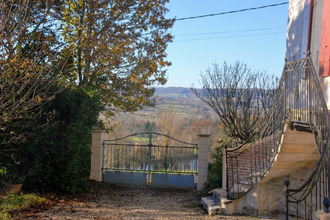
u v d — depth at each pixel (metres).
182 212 8.89
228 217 8.25
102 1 13.57
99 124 16.20
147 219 7.72
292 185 8.68
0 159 9.22
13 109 7.25
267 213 8.70
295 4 9.73
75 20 12.97
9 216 6.75
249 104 14.23
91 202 9.64
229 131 14.41
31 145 9.09
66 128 9.77
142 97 16.36
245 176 9.88
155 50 15.02
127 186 12.81
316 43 8.59
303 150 7.58
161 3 14.73
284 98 7.50
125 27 14.30
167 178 12.83
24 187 9.62
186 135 27.09
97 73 14.56
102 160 13.19
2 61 7.21
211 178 11.41
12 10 8.81
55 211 7.90
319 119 6.41
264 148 9.38
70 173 10.05
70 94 9.82
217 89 14.38
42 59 9.26
